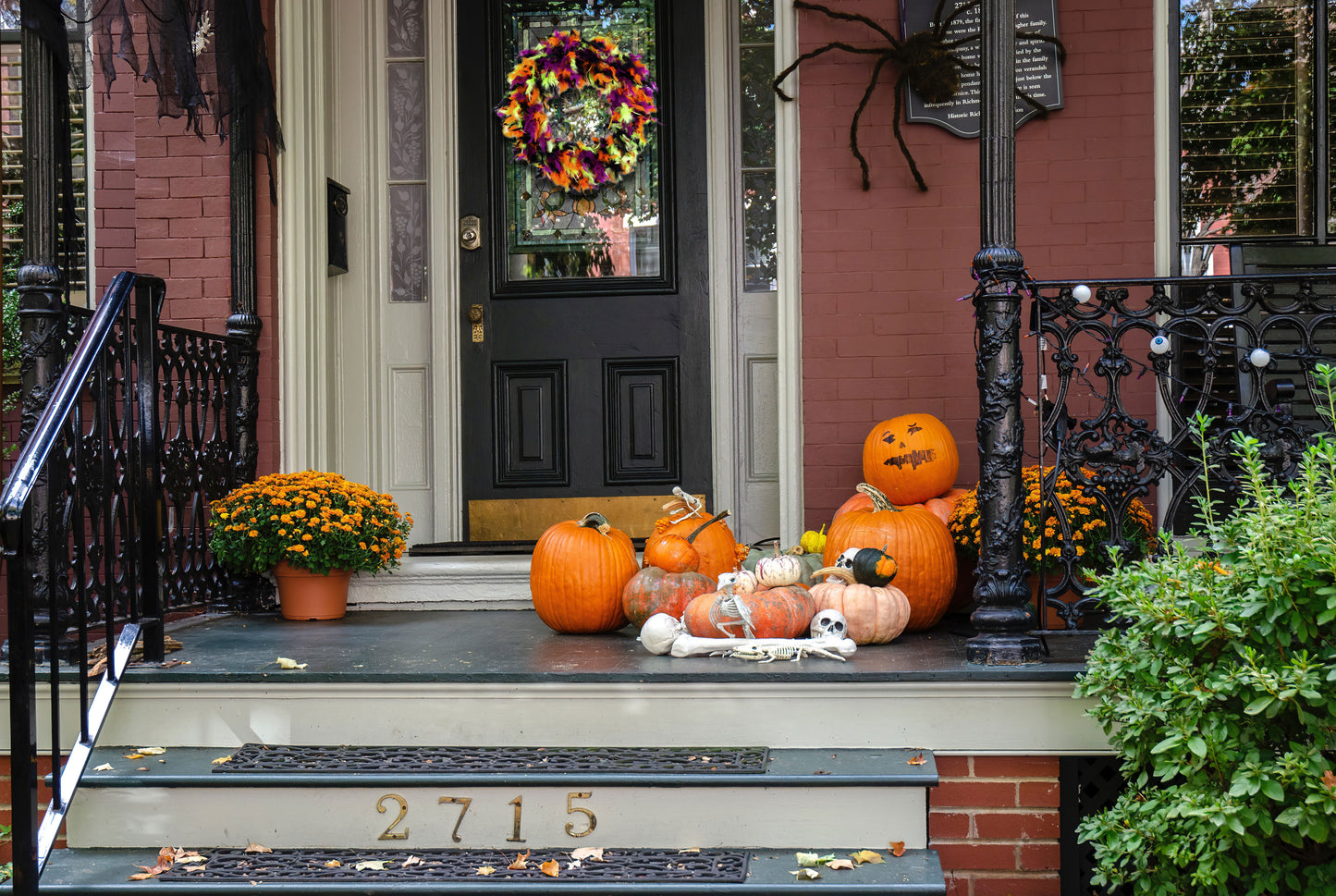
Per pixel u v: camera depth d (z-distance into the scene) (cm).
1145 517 344
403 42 468
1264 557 225
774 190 454
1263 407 297
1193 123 411
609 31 458
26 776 235
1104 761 288
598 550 347
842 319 405
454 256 458
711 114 451
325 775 266
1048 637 319
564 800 264
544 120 452
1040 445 302
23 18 308
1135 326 302
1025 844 281
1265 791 212
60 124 316
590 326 456
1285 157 408
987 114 292
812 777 260
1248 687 224
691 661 300
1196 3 411
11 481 235
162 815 270
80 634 265
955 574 348
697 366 452
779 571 329
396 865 255
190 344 379
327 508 374
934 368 402
